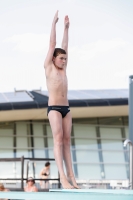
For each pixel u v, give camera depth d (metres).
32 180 21.58
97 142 44.81
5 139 42.84
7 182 39.12
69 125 9.16
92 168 43.09
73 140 44.50
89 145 44.50
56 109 8.98
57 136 8.87
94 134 45.16
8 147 42.53
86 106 39.75
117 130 45.59
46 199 5.45
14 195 5.92
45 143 43.38
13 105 38.31
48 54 9.21
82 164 43.16
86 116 45.16
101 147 44.59
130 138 21.39
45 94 43.44
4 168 40.72
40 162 41.59
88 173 42.75
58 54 9.17
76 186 8.78
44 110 39.78
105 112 43.56
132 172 15.92
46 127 44.19
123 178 43.06
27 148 42.75
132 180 15.85
